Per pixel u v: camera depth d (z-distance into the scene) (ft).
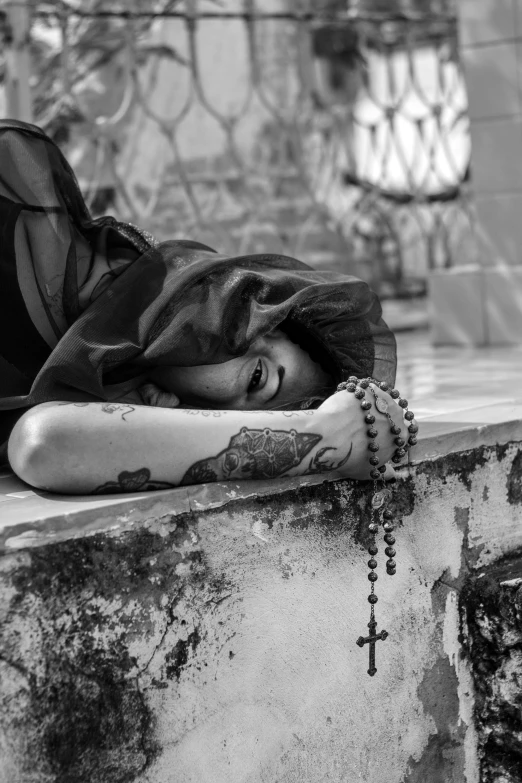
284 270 7.39
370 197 20.71
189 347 6.38
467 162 19.99
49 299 6.89
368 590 6.79
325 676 6.56
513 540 7.76
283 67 22.15
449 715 7.40
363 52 19.95
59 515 5.28
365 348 7.44
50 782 5.24
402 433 6.44
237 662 6.08
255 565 6.14
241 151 21.47
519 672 7.30
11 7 13.57
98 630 5.44
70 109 15.80
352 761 6.75
